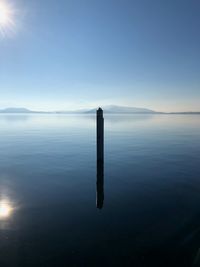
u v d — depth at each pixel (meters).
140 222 8.50
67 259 6.43
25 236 7.58
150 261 6.33
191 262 6.27
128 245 7.06
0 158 20.31
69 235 7.64
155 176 14.34
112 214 9.19
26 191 11.93
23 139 34.78
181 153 22.20
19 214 9.20
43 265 6.18
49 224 8.39
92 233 7.75
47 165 17.59
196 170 15.73
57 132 47.50
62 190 12.09
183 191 11.70
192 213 9.21
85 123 84.62
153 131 49.03
